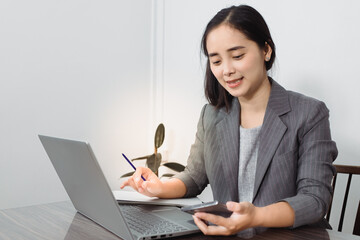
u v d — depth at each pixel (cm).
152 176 120
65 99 266
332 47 195
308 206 96
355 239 87
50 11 257
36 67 253
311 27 204
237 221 86
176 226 91
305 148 112
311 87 204
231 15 106
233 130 126
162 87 304
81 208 103
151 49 307
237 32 105
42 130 257
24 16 247
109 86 288
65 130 267
